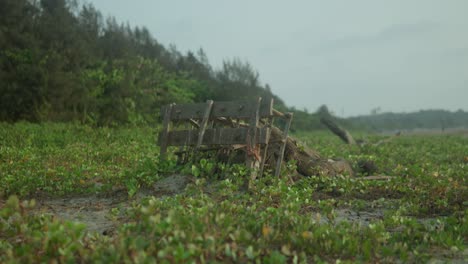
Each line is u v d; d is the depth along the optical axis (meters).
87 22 48.34
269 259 4.38
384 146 24.86
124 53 40.31
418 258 4.93
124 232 4.82
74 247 4.37
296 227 5.42
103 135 23.53
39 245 4.58
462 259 5.06
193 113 10.02
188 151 10.20
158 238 4.86
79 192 9.10
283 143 9.75
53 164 13.20
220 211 5.96
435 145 28.09
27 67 28.98
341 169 11.34
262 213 5.85
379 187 9.96
